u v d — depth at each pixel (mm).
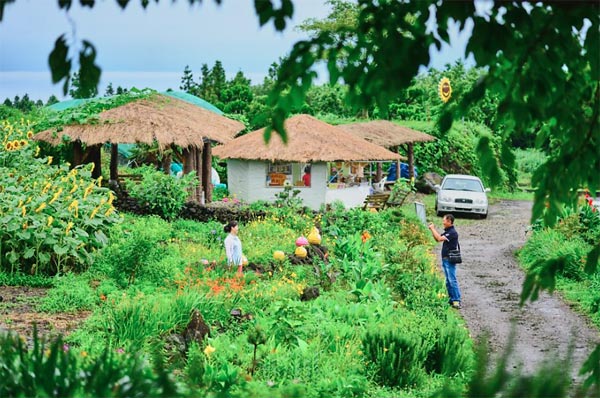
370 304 13492
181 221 22719
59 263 13898
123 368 4227
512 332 3811
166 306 10625
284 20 3711
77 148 25344
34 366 4184
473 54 4043
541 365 3598
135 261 13781
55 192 15617
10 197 14492
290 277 15688
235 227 15445
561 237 20875
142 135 24562
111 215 16328
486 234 28000
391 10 3875
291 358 9648
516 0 3891
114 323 9945
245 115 46156
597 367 4477
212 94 58938
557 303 15727
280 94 3861
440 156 43656
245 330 11016
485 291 17281
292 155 29281
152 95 27547
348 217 24578
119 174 29312
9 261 13773
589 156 4387
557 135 4789
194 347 9430
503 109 4078
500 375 3551
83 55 3373
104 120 25203
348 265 16219
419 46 3594
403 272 15914
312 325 11414
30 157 19172
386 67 3697
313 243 18719
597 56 4008
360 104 4070
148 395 3834
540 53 3936
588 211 21344
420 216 27844
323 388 8922
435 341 10859
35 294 12609
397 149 39469
